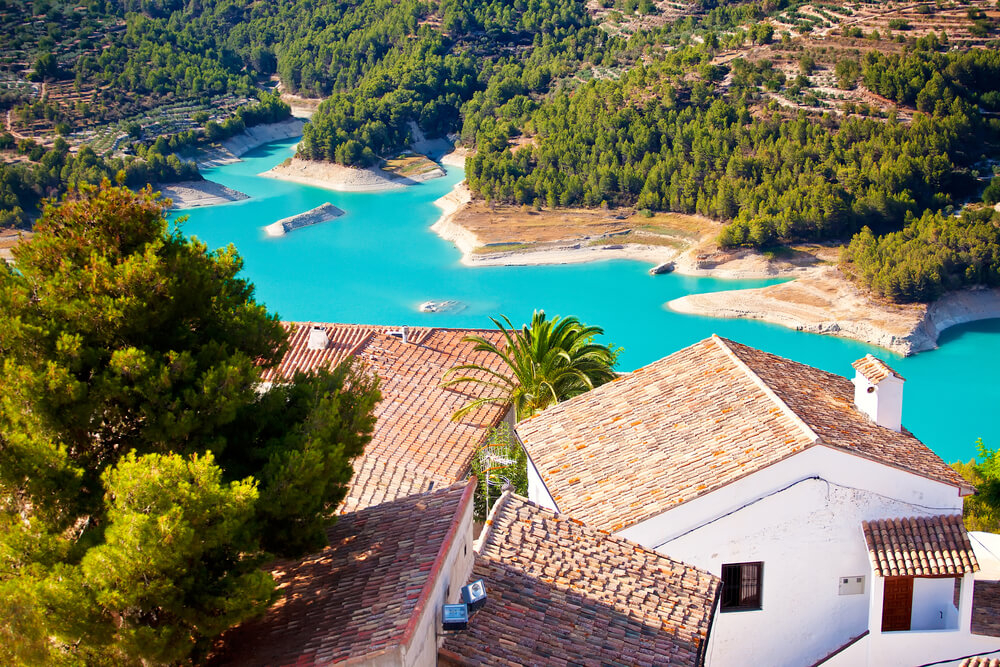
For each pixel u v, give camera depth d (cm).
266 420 1920
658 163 17275
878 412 2698
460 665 1691
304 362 4497
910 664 2423
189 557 1538
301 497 1720
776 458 2372
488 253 15750
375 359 4562
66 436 1722
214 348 1836
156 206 1966
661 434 2689
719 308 12544
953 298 11950
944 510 2417
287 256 16175
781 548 2416
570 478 2630
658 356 10994
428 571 1689
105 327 1744
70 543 1581
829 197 14475
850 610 2459
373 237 17412
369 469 3497
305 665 1509
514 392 4284
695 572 2150
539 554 2097
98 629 1455
